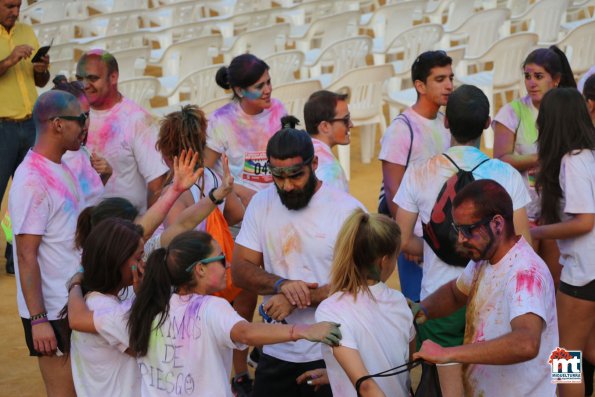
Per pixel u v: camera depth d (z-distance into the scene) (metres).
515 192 5.36
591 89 6.38
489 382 4.46
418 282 6.38
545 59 7.10
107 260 4.82
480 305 4.44
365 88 13.38
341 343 4.32
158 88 13.37
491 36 15.27
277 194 5.39
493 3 17.77
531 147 7.20
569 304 5.96
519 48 13.98
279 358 5.45
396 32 16.28
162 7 18.33
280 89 12.71
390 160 6.72
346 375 4.47
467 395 4.55
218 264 4.65
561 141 5.84
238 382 6.88
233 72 7.28
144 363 4.66
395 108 14.18
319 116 6.47
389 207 6.76
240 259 5.48
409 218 5.69
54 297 5.76
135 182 7.50
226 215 6.66
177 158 5.68
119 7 19.03
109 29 17.64
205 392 4.55
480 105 5.50
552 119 5.87
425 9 17.45
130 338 4.61
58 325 5.70
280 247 5.32
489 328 4.39
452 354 4.09
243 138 7.43
